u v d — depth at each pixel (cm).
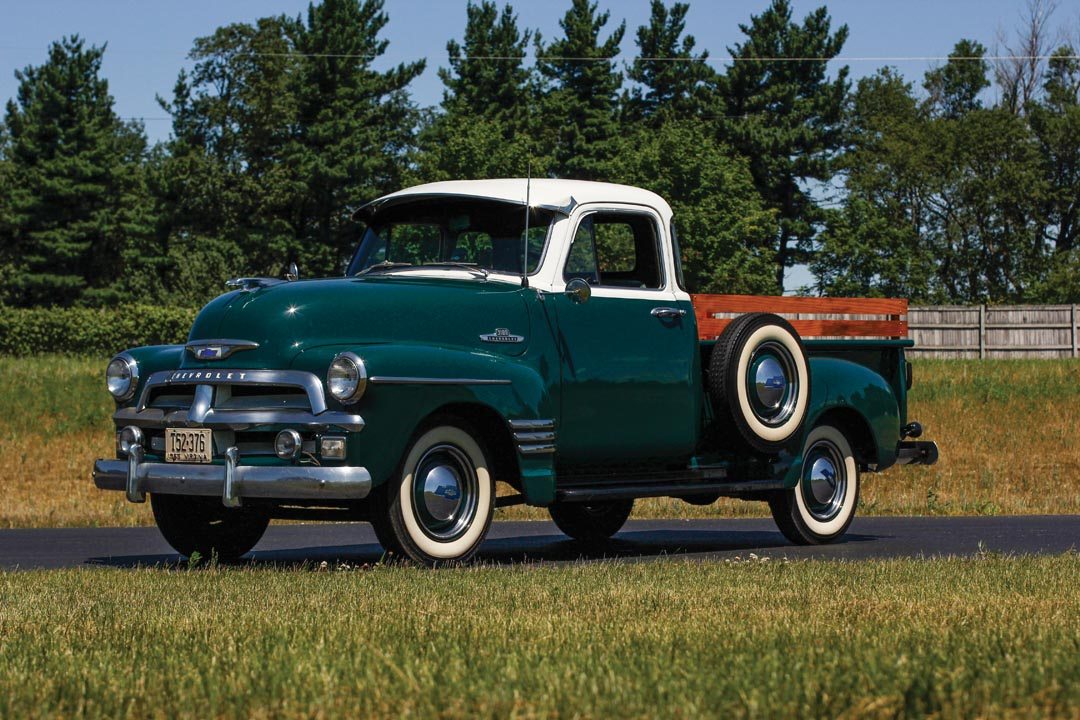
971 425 2883
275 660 435
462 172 5519
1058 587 660
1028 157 7456
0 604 618
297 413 805
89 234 6712
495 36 6800
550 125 6644
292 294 840
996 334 4566
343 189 6306
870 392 1117
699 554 1004
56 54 6794
